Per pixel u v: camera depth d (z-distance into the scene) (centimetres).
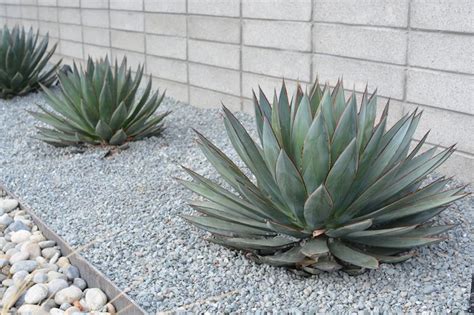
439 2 402
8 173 487
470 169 399
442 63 407
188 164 470
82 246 348
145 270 316
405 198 294
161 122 600
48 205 418
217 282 298
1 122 648
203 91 665
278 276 301
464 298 271
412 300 272
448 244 323
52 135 538
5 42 745
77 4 908
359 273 296
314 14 508
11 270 341
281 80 556
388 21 442
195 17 654
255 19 572
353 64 479
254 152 295
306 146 276
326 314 265
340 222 296
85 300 307
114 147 525
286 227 285
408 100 438
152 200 407
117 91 529
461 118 401
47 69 946
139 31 760
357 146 279
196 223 322
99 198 420
